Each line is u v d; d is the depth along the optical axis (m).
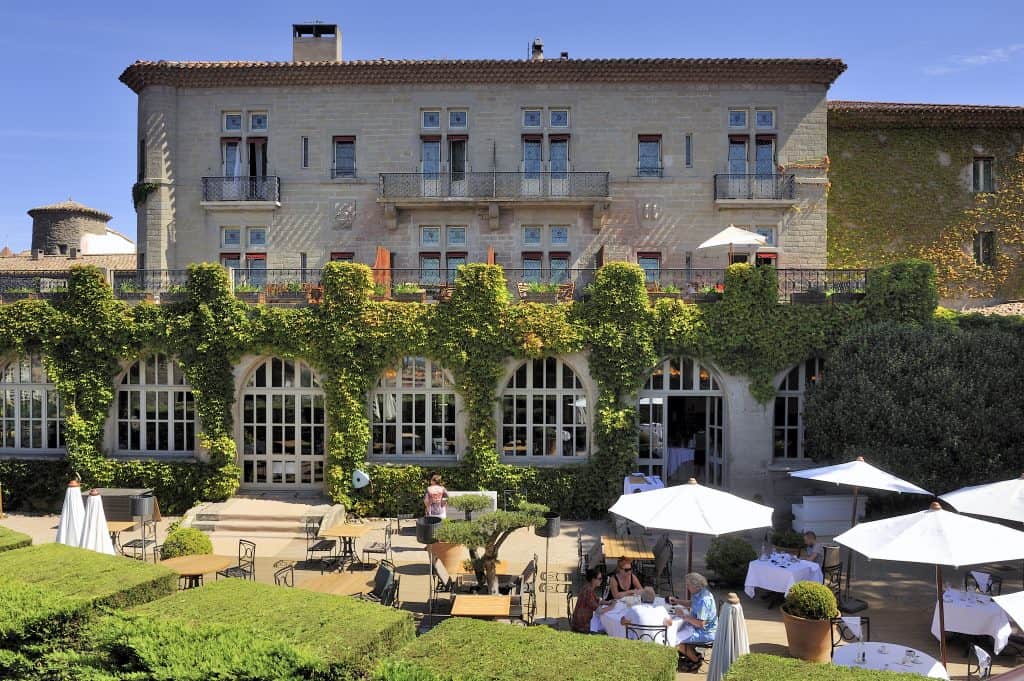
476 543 12.69
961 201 29.22
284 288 22.31
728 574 15.16
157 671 7.57
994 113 28.59
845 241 29.00
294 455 22.11
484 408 21.05
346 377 21.17
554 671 7.28
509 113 27.89
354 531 16.64
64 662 8.18
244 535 19.19
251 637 7.98
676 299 21.44
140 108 28.61
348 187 28.03
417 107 27.97
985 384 17.86
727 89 27.67
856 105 30.30
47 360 21.92
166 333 21.58
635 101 27.78
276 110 28.06
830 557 14.40
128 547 17.30
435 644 7.93
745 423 21.42
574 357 21.44
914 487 14.52
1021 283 29.19
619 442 20.95
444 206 27.70
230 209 27.91
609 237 27.86
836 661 9.63
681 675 11.02
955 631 11.61
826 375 20.05
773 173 27.67
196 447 21.94
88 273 21.86
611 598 12.84
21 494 21.95
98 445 21.78
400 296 21.72
